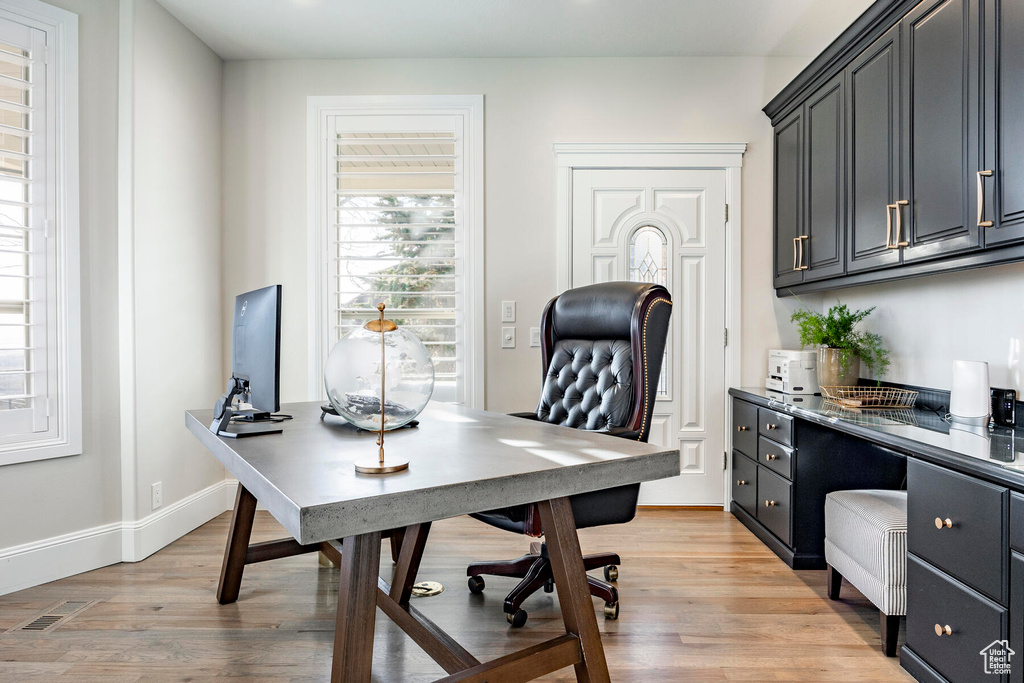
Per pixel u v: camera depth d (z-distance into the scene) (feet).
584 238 11.30
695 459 11.39
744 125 11.31
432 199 11.46
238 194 11.40
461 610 7.05
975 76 5.92
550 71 11.31
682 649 6.17
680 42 10.71
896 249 7.34
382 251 11.41
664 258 11.34
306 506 3.23
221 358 11.34
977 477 4.80
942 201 6.45
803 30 10.28
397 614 5.55
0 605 7.18
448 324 11.39
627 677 5.65
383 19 9.89
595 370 7.43
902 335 8.98
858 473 8.29
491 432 5.74
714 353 11.34
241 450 4.89
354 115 11.37
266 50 11.00
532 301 11.34
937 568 5.26
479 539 9.53
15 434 7.70
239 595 7.46
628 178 11.27
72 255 8.17
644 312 6.77
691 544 9.36
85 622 6.73
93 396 8.41
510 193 11.35
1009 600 4.44
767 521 9.29
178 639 6.34
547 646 4.52
